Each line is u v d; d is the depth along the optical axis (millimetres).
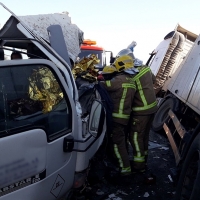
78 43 3881
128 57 4180
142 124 4301
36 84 2307
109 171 4277
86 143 2850
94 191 3863
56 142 2379
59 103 2512
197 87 4395
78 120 2748
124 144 4180
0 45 3537
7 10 2553
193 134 3332
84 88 3316
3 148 1899
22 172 2041
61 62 2725
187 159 3168
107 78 4227
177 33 8414
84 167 2893
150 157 5320
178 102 5637
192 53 5785
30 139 2092
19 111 2123
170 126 5578
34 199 2189
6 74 2078
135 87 4102
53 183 2400
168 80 8414
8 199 1960
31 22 3305
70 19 3971
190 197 2768
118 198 3742
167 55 8414
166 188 4086
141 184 4172
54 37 3039
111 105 3764
